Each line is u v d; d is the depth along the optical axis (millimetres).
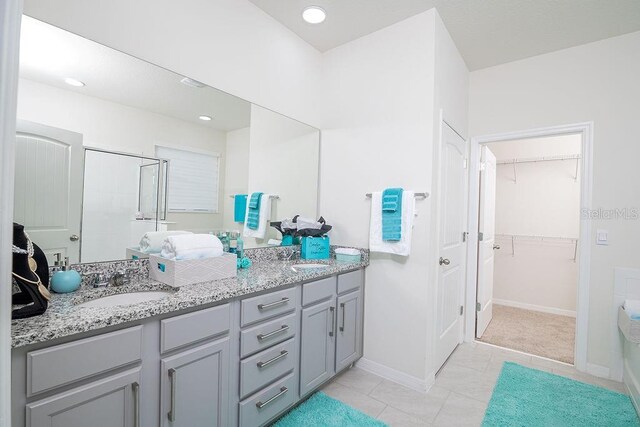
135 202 1593
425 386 2051
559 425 1723
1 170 555
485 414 1815
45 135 1294
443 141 2305
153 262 1534
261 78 2166
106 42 1431
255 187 2186
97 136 1447
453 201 2607
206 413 1314
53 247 1315
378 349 2281
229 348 1404
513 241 4027
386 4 2047
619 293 2266
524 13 2104
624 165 2279
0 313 563
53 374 908
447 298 2508
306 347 1814
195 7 1771
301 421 1706
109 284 1412
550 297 3787
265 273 1787
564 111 2529
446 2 2014
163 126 1687
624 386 2156
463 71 2771
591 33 2312
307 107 2549
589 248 2381
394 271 2217
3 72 552
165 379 1168
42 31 1270
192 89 1787
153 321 1142
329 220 2604
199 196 1869
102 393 1013
